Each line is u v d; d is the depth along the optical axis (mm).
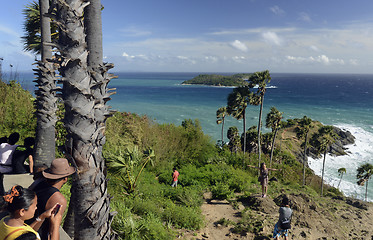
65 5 2221
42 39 5188
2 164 3811
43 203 2160
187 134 21109
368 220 10516
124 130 15438
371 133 92938
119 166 10266
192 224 8688
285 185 18109
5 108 11633
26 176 5879
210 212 10250
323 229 8805
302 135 55531
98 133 2508
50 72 5016
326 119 120000
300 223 8969
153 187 11602
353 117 126000
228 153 24875
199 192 12453
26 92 14938
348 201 13586
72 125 2338
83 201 2426
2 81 13945
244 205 10844
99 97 2674
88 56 2975
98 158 2506
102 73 2734
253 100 40969
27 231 1808
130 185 10570
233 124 100062
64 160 2320
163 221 8695
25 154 4004
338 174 60625
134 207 8906
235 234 8320
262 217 9328
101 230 2553
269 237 7945
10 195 1801
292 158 64812
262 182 11383
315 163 67562
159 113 120375
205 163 20031
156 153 16250
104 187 2574
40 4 5176
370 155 72562
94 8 2959
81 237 2461
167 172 15242
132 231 6332
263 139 59312
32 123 11602
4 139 4133
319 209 10445
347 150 76625
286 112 138250
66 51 2260
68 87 2322
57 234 2123
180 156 18875
